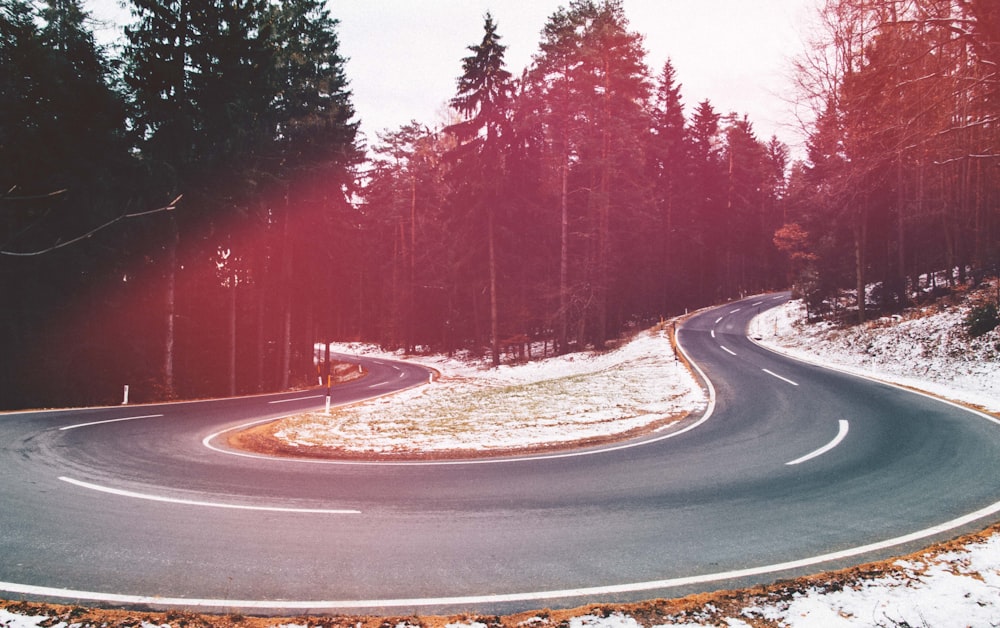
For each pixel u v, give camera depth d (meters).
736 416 12.35
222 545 5.04
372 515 5.93
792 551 4.90
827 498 6.49
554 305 37.47
